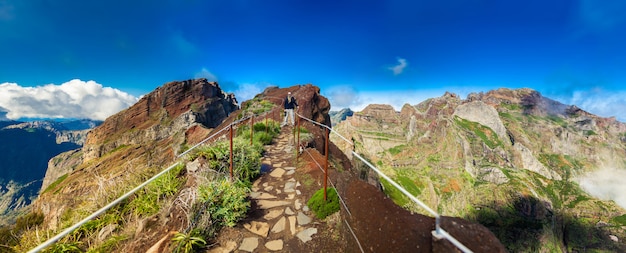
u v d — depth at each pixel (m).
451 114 146.88
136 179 7.45
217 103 71.19
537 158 111.25
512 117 135.12
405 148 154.50
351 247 3.73
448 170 120.69
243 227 4.80
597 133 119.88
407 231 2.76
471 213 87.69
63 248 4.61
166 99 64.81
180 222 4.53
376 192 3.75
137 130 59.91
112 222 5.49
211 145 7.84
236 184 6.17
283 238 4.59
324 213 5.10
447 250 2.17
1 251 5.58
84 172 37.94
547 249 69.69
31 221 8.16
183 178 6.95
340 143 41.47
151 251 3.93
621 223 72.88
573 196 88.50
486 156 114.31
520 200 82.88
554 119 133.00
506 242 73.88
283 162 8.66
